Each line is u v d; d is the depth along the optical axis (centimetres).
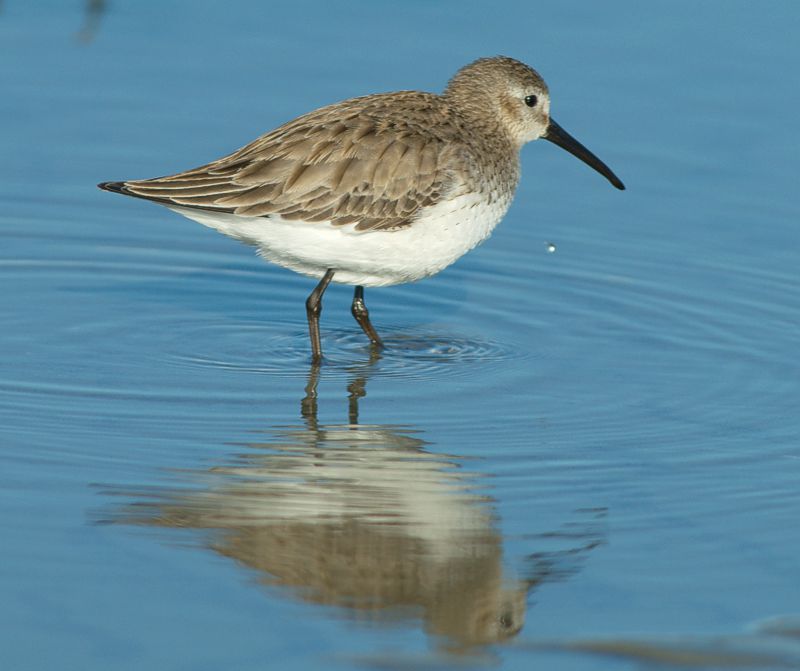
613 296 1702
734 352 1536
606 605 1012
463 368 1495
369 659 932
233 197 1402
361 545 1091
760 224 1858
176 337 1563
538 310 1673
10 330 1550
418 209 1434
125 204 1927
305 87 2117
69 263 1772
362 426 1328
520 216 1912
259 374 1466
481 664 935
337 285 1767
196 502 1152
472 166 1462
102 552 1059
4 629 948
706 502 1176
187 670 906
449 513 1148
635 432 1323
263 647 938
